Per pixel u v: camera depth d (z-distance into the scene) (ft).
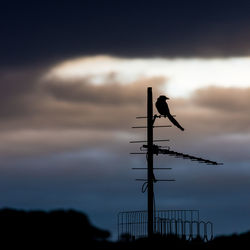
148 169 105.29
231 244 100.12
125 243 98.43
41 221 98.07
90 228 98.99
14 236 93.50
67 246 93.25
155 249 97.86
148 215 103.04
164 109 106.52
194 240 101.30
